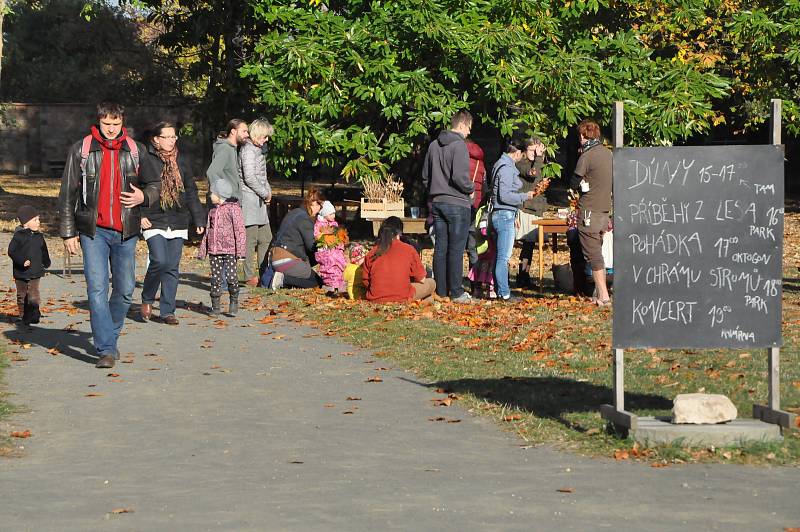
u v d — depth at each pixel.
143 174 10.88
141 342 12.12
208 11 27.31
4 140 61.19
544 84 22.66
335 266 16.05
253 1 23.20
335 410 8.87
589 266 16.22
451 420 8.43
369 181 23.25
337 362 11.02
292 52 21.73
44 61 62.38
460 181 15.16
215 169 14.98
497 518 5.58
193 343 12.08
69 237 10.56
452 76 22.08
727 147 7.74
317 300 15.09
